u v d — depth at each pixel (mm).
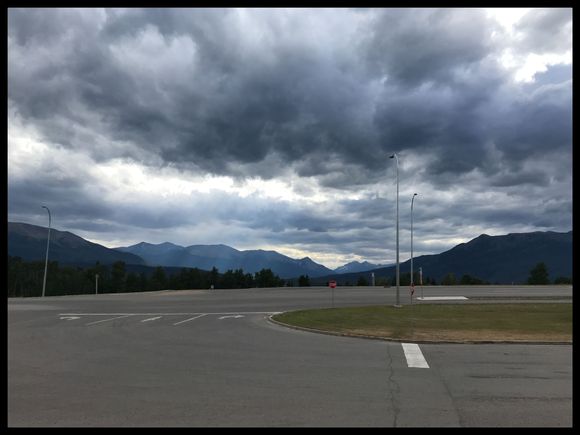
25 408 7160
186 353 12391
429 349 13273
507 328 18219
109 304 34250
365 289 50594
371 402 7473
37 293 98750
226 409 7094
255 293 46812
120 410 7043
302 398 7707
